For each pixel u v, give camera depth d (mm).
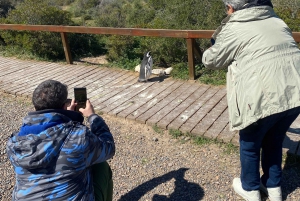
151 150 4113
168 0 8398
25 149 1910
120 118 4957
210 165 3676
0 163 4141
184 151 4000
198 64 6754
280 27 2463
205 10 7242
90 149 2033
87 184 2197
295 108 2504
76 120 2127
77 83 6566
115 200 3352
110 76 6898
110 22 13414
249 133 2646
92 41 10344
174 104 5188
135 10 14531
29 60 8836
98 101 5578
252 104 2414
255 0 2441
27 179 2002
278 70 2357
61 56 9359
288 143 3754
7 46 10156
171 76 6512
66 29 7605
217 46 2576
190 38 5801
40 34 8891
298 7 7840
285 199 3076
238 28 2455
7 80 7031
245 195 3061
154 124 4605
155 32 6230
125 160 3982
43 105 2014
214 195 3230
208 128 4320
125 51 8211
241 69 2469
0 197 3551
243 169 2906
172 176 3584
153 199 3293
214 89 5648
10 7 22062
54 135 1944
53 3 28344
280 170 2922
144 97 5594
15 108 5711
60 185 1995
